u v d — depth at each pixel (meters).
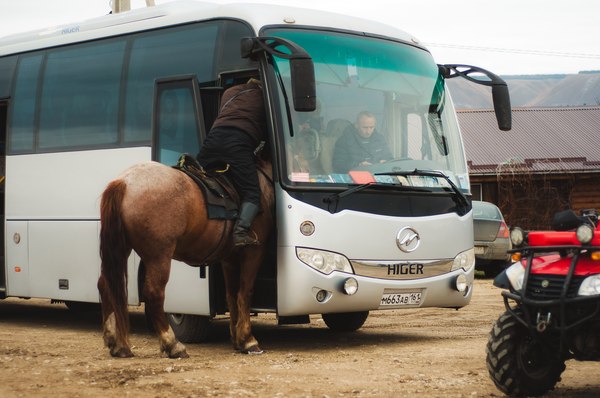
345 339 12.95
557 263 8.25
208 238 10.77
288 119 11.28
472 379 9.41
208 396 8.43
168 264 10.47
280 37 11.38
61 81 14.41
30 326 15.30
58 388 8.79
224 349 11.86
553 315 8.10
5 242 15.04
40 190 14.50
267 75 11.27
